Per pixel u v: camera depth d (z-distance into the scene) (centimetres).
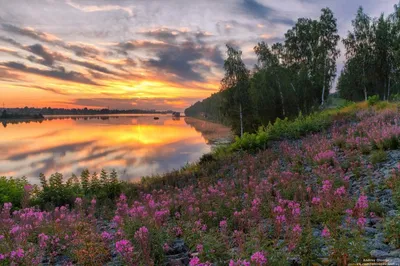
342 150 1273
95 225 720
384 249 407
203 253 429
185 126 11144
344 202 587
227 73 4628
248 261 345
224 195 834
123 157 3419
